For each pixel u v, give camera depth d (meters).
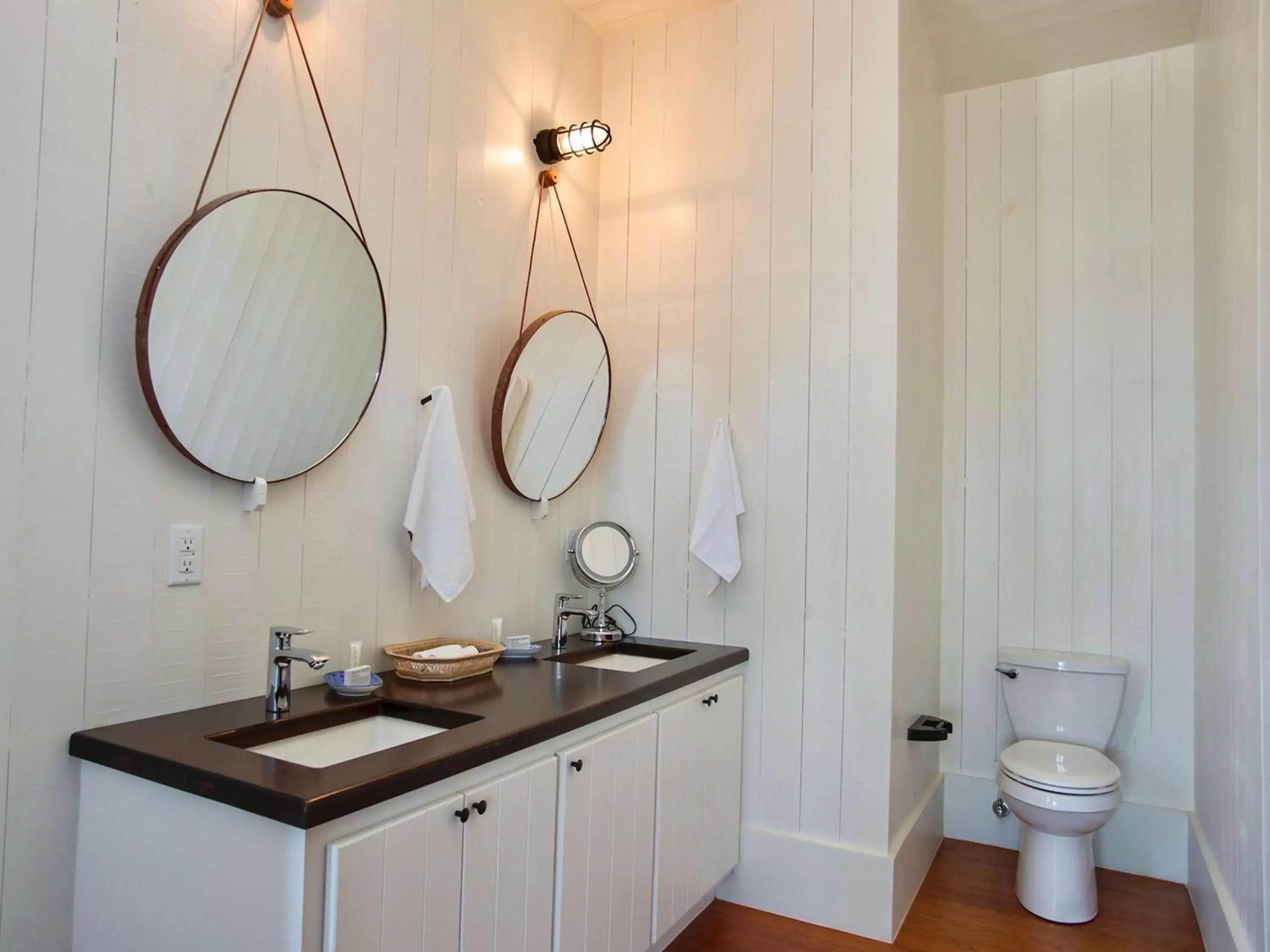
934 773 3.06
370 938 1.21
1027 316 3.13
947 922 2.45
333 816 1.14
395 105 2.07
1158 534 2.89
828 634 2.49
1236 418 2.08
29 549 1.35
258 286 1.68
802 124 2.62
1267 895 1.66
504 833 1.50
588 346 2.70
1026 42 2.91
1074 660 2.84
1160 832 2.80
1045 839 2.52
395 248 2.07
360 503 1.97
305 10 1.83
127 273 1.49
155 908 1.29
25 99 1.34
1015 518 3.11
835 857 2.41
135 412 1.50
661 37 2.88
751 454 2.64
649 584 2.81
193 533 1.60
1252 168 1.90
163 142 1.55
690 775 2.22
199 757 1.30
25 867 1.34
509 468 2.41
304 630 1.62
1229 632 2.14
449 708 1.68
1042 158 3.13
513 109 2.50
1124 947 2.31
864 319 2.48
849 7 2.56
